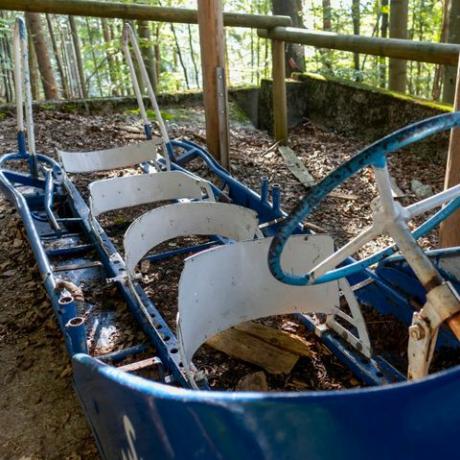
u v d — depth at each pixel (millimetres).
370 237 1270
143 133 5355
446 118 1046
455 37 5094
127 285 2135
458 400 781
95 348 2076
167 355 1716
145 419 1006
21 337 2398
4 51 9578
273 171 4574
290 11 7344
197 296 1660
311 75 5938
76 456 1795
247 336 2129
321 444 791
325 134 5645
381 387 760
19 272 2912
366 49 4195
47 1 4426
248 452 836
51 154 4609
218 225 2297
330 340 1948
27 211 2604
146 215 2047
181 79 12781
